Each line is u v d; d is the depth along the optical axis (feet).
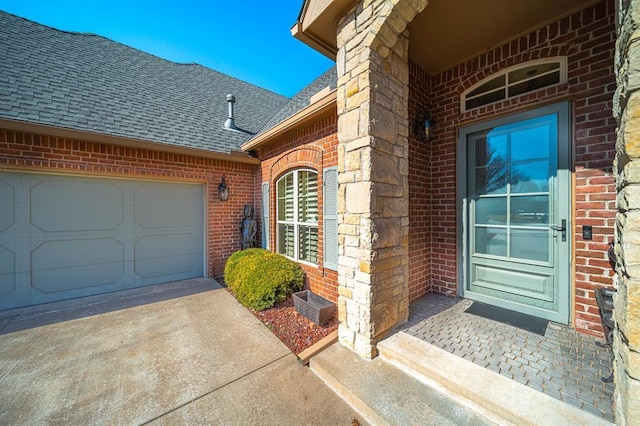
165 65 26.03
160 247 18.04
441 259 12.89
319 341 9.64
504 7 8.83
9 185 13.42
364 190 8.29
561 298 9.49
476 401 6.11
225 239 20.30
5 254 13.41
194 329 11.27
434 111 12.95
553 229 9.68
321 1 9.00
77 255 15.23
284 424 6.31
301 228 16.61
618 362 4.34
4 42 16.72
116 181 16.37
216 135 20.61
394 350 8.00
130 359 8.99
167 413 6.62
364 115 8.28
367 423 6.31
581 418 5.33
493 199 11.36
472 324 9.62
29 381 7.80
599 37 8.49
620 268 4.18
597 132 8.55
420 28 9.82
